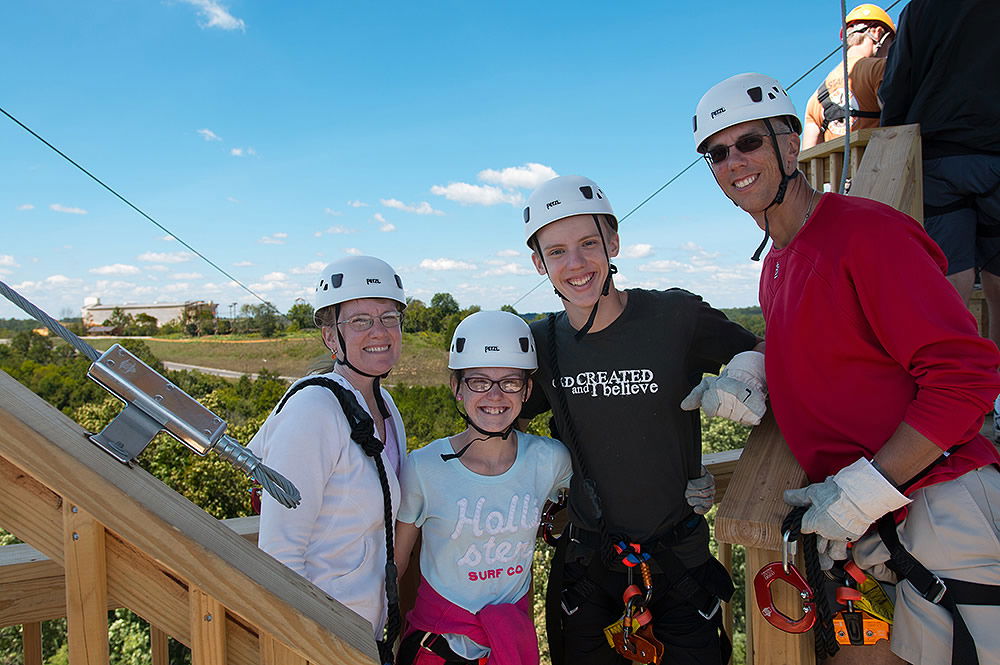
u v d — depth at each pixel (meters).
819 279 1.57
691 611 2.08
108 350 0.96
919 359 1.43
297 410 1.67
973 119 2.50
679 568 2.03
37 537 0.96
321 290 1.91
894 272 1.45
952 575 1.46
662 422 2.04
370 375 1.91
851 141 2.88
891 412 1.55
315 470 1.63
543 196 2.07
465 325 2.08
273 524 1.59
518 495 2.05
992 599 1.42
